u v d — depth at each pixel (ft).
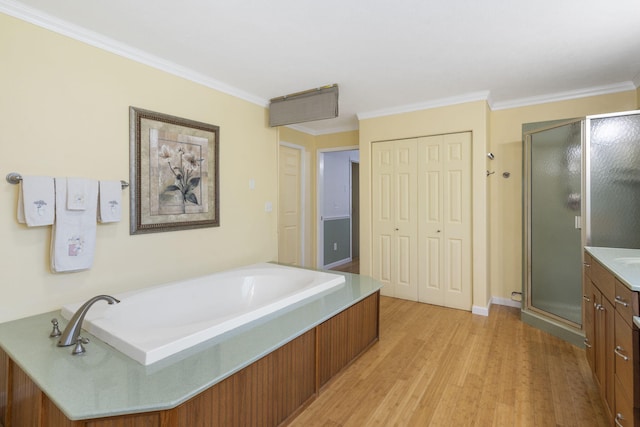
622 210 8.08
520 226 11.44
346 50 7.70
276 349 5.21
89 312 5.93
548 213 9.47
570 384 6.67
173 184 8.60
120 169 7.53
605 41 7.20
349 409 5.89
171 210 8.57
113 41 7.24
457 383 6.72
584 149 8.36
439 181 11.57
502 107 11.59
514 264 11.56
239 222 10.67
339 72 9.02
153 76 8.16
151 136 8.09
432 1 5.74
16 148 5.99
